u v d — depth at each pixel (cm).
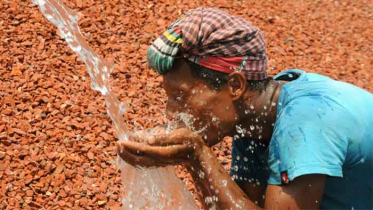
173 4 813
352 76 755
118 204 484
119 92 627
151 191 337
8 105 577
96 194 491
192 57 249
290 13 896
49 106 584
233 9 861
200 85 252
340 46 831
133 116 593
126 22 752
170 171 331
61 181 498
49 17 363
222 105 254
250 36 249
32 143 534
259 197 295
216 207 259
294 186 237
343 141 237
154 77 662
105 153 535
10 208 467
